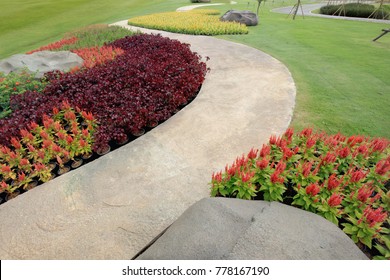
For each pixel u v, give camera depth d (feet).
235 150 14.15
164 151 14.28
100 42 37.24
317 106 18.42
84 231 9.94
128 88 19.57
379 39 38.50
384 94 19.94
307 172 10.28
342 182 10.25
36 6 87.81
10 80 21.72
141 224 10.07
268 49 33.47
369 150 11.88
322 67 26.18
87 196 11.56
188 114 17.95
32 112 17.11
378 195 9.47
